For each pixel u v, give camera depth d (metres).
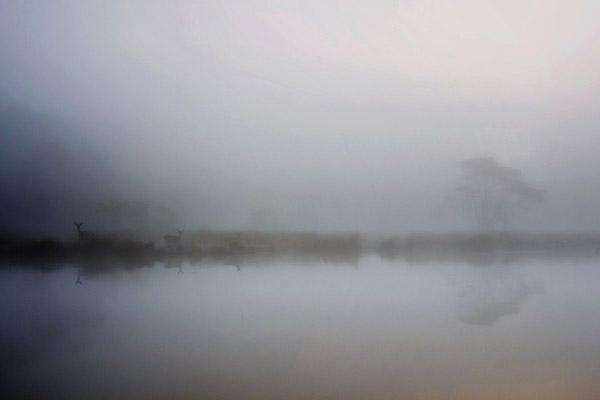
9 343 4.80
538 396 3.09
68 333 5.32
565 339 4.77
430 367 3.83
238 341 4.93
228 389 3.33
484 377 3.53
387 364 3.96
